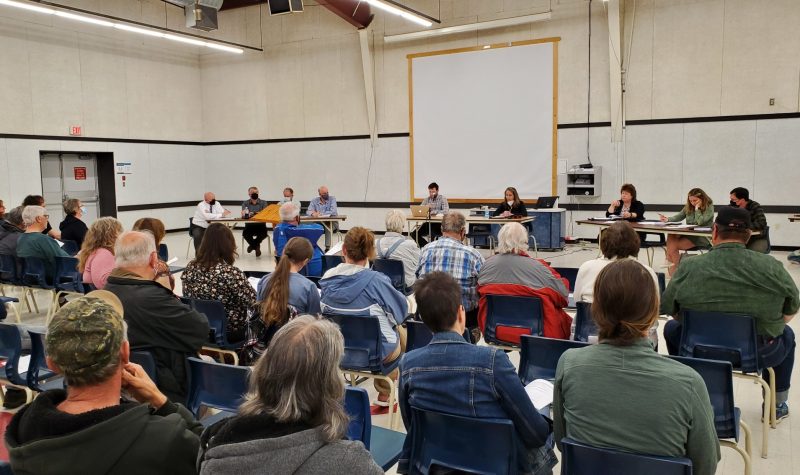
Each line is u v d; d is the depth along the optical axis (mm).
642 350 1559
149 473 1212
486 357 1773
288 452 980
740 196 6902
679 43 9938
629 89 10367
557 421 1714
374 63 12633
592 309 1640
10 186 10766
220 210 10438
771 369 3117
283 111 13812
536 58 11023
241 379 2176
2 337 2871
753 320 2713
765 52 9383
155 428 1242
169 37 11078
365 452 1050
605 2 10297
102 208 12789
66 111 11633
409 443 1921
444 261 3779
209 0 9250
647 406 1510
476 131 11695
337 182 13391
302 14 13289
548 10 10859
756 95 9500
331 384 1057
